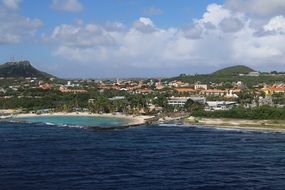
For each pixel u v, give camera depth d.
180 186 129.50
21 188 126.56
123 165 159.62
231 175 144.50
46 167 155.25
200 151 195.62
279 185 131.75
